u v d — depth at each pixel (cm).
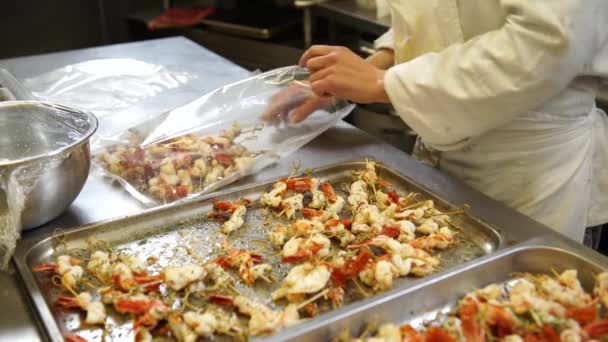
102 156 122
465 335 75
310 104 133
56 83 172
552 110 116
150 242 99
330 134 139
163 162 118
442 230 98
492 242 97
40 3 311
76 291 86
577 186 123
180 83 175
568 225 124
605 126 132
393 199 109
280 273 92
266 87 140
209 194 110
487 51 99
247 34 273
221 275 88
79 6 321
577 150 121
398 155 128
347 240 98
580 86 117
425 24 118
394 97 110
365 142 135
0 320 79
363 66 120
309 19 256
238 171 118
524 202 124
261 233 102
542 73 96
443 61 105
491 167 125
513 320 76
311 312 83
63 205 100
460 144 113
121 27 335
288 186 112
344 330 77
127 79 176
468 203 107
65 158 95
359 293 88
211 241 100
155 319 78
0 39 309
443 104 105
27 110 110
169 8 323
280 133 132
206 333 77
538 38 94
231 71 187
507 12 100
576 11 92
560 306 78
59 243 96
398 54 129
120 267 86
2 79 158
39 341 75
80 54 201
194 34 290
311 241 92
